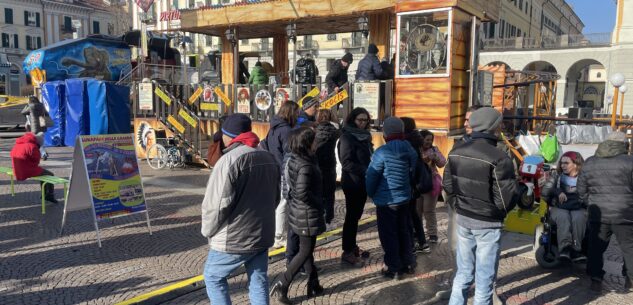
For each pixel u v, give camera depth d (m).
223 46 13.30
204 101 11.90
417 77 8.55
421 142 5.19
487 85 10.23
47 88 16.17
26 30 53.47
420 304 4.29
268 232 3.32
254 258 3.35
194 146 11.92
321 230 4.18
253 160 3.21
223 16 11.99
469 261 3.69
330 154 4.99
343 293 4.52
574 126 8.49
